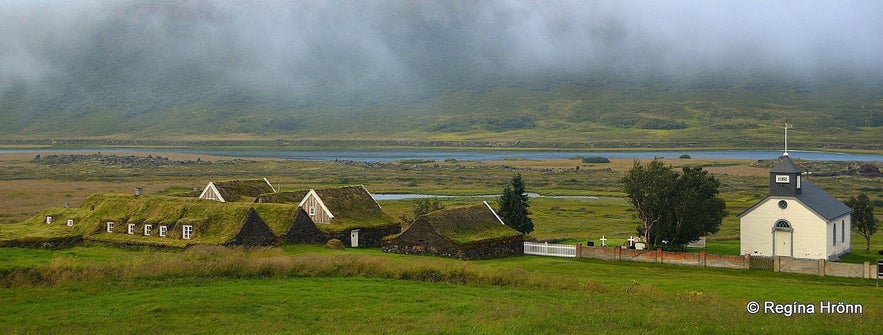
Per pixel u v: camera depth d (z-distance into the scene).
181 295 50.75
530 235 109.81
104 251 77.56
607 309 47.72
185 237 80.06
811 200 87.19
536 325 42.31
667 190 88.44
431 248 82.81
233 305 48.41
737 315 45.41
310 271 59.84
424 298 51.56
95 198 94.00
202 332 42.06
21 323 43.72
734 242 103.06
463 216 87.81
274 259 61.38
